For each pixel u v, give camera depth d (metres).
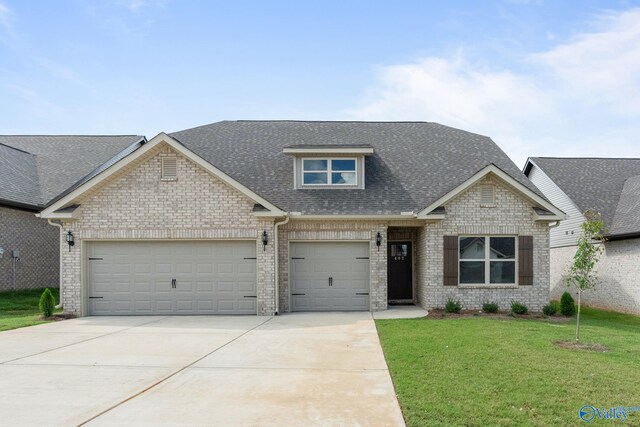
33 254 19.55
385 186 16.52
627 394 6.43
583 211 19.27
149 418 5.69
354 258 15.52
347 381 7.18
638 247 16.34
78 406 6.12
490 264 15.11
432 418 5.59
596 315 16.05
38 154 24.36
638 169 22.97
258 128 20.88
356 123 21.61
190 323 12.91
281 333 11.24
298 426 5.43
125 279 14.73
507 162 17.92
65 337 10.84
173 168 14.61
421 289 16.05
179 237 14.53
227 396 6.51
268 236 14.50
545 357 8.38
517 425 5.42
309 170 16.66
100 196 14.59
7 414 5.84
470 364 7.90
